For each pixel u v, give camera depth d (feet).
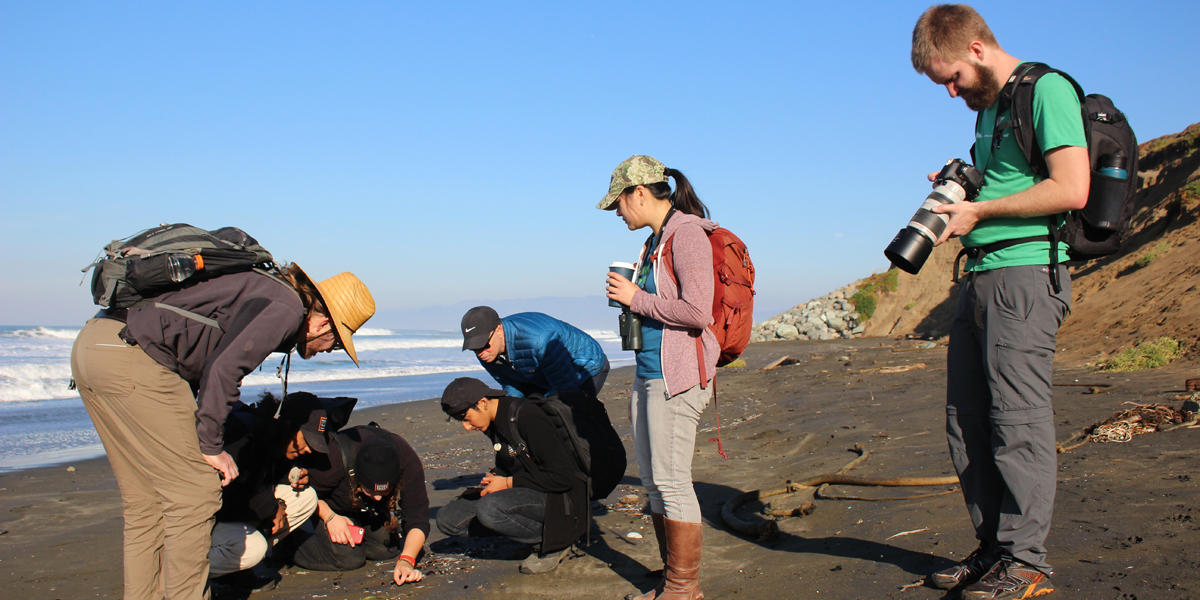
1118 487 12.94
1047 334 8.96
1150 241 49.19
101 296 10.16
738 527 13.92
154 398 10.16
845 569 11.21
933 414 24.08
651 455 10.27
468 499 14.76
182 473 10.38
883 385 34.78
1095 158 8.68
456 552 14.51
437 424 33.55
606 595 11.54
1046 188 8.62
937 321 80.74
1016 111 8.96
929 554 11.29
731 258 10.21
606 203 10.57
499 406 13.17
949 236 9.25
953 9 9.38
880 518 13.52
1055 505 12.50
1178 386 23.34
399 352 122.31
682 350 9.91
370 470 12.41
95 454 28.86
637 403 10.50
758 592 10.83
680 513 10.13
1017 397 9.00
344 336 11.31
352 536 13.53
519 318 16.16
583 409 13.44
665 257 10.14
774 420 27.30
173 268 9.96
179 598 10.48
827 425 24.48
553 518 12.82
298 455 12.64
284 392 12.14
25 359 75.72
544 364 15.83
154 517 10.98
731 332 10.15
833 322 90.33
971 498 9.81
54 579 13.70
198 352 10.28
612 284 10.31
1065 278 9.04
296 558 13.87
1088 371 30.81
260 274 10.75
